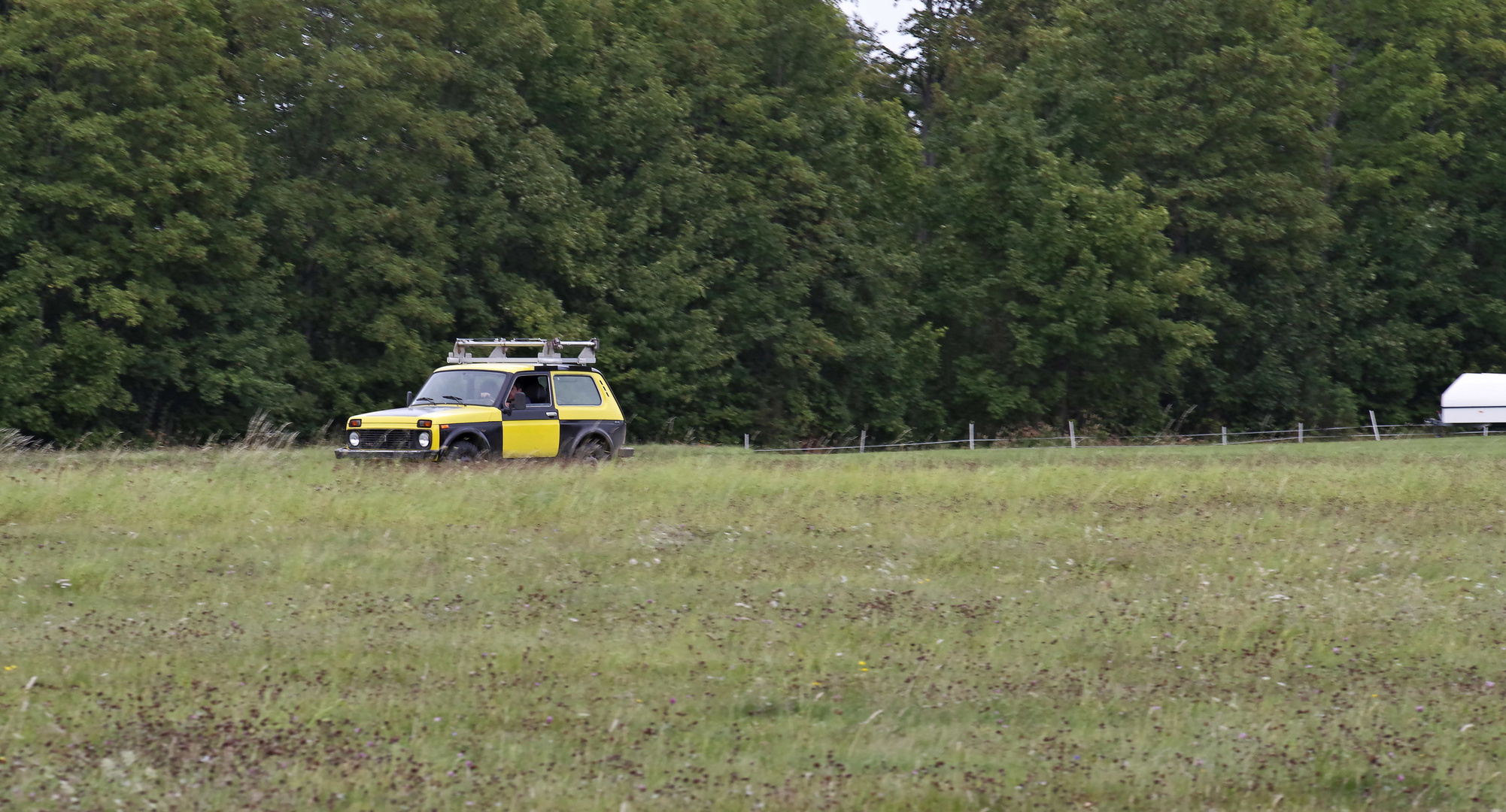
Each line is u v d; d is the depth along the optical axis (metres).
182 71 143.75
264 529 52.81
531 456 80.38
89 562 45.22
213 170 137.12
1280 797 26.16
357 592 42.91
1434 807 26.16
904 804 25.31
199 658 34.59
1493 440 153.50
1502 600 45.03
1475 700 32.88
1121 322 194.50
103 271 137.88
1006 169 197.25
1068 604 43.28
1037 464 92.88
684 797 25.38
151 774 25.77
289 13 151.62
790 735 29.36
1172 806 25.78
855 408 196.75
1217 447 139.75
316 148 156.88
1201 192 196.50
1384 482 75.00
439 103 165.12
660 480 68.50
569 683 32.97
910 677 34.16
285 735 28.34
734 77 185.62
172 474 64.69
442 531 53.47
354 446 76.62
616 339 171.00
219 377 142.12
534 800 24.98
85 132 132.25
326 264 151.88
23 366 131.00
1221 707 32.12
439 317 154.38
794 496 65.69
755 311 181.25
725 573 47.34
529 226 164.12
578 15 177.62
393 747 27.83
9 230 131.38
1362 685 34.28
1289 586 46.59
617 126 174.75
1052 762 27.95
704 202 179.25
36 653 34.72
